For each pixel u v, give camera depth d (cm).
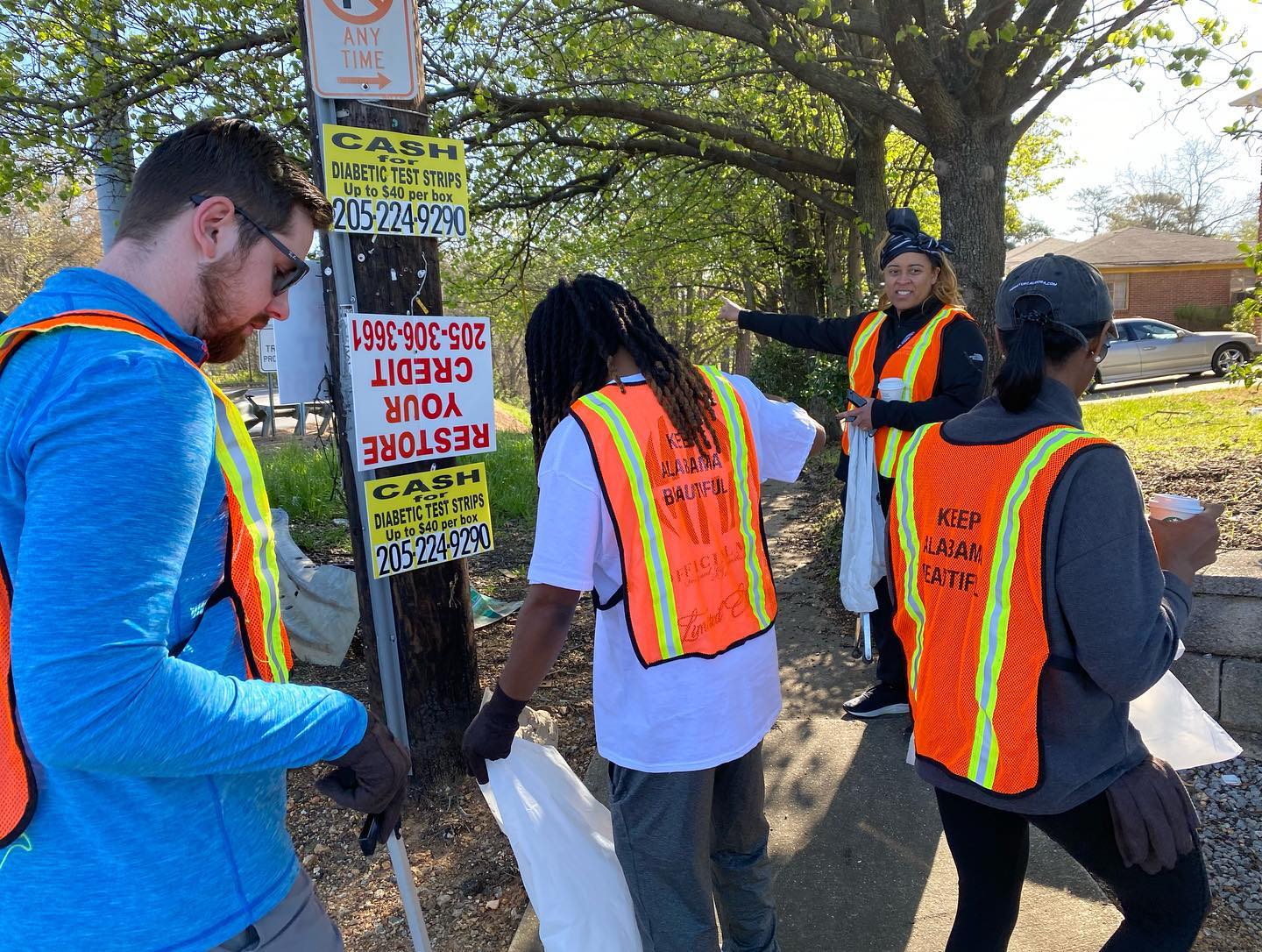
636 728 163
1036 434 143
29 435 93
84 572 88
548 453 162
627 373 175
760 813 186
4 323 104
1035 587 137
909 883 248
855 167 891
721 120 888
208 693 98
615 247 1030
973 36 463
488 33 635
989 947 158
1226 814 268
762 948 192
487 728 166
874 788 296
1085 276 147
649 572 161
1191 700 183
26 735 89
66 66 515
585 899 175
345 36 260
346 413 277
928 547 157
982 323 557
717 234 1207
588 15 692
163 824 104
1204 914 147
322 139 260
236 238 114
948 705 152
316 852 282
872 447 340
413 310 282
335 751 114
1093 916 228
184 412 100
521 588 570
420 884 262
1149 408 962
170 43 539
